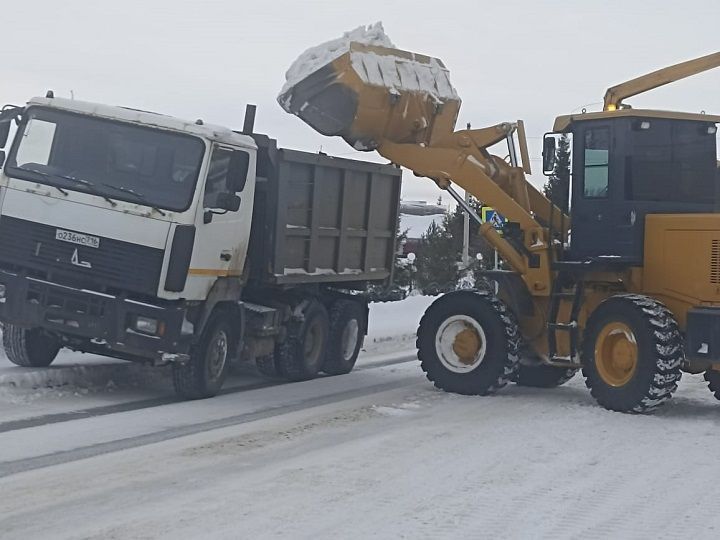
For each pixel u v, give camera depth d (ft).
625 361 37.29
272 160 41.93
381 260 53.36
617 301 37.55
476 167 42.68
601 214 39.50
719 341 35.45
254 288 43.37
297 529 20.77
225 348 39.88
